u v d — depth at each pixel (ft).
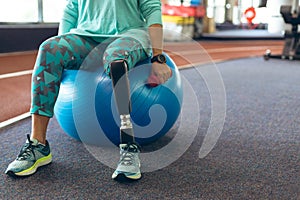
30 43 14.19
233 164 4.30
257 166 4.25
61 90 4.58
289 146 4.92
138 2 4.48
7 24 13.28
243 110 6.74
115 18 4.38
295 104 7.28
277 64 13.19
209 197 3.52
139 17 4.53
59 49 4.04
